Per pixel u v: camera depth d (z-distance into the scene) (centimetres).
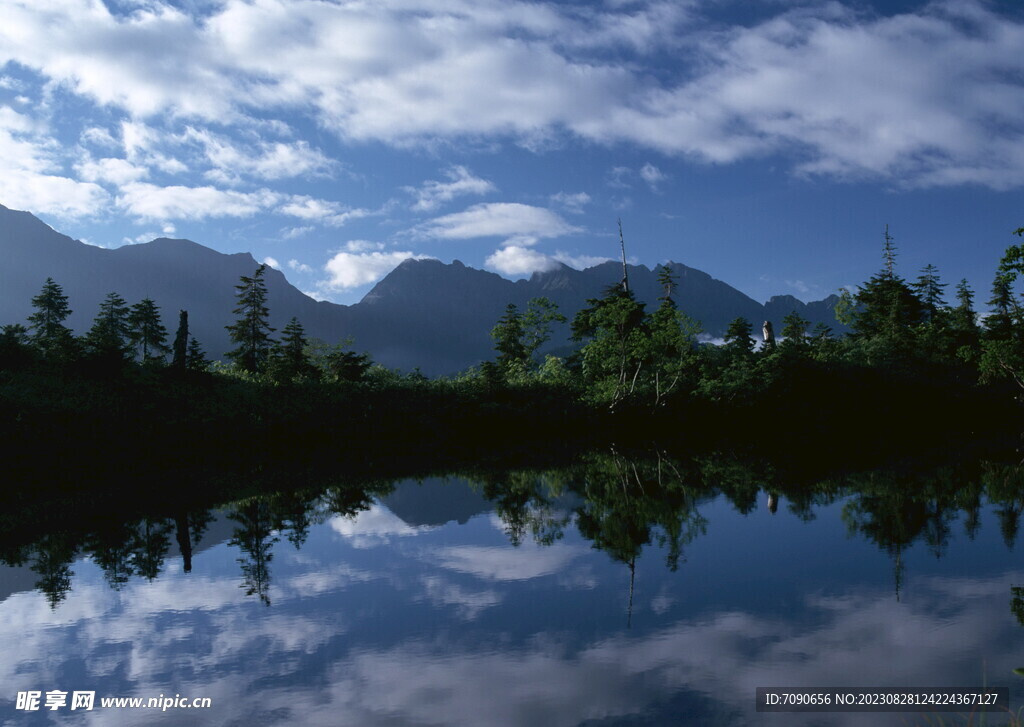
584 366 6669
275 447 5172
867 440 5406
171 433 4712
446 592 1639
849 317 8531
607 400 6200
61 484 3606
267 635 1376
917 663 1144
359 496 3136
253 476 3909
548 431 6197
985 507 2464
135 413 4716
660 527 2323
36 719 1041
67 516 2739
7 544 2261
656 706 1027
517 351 7988
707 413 6334
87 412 4456
